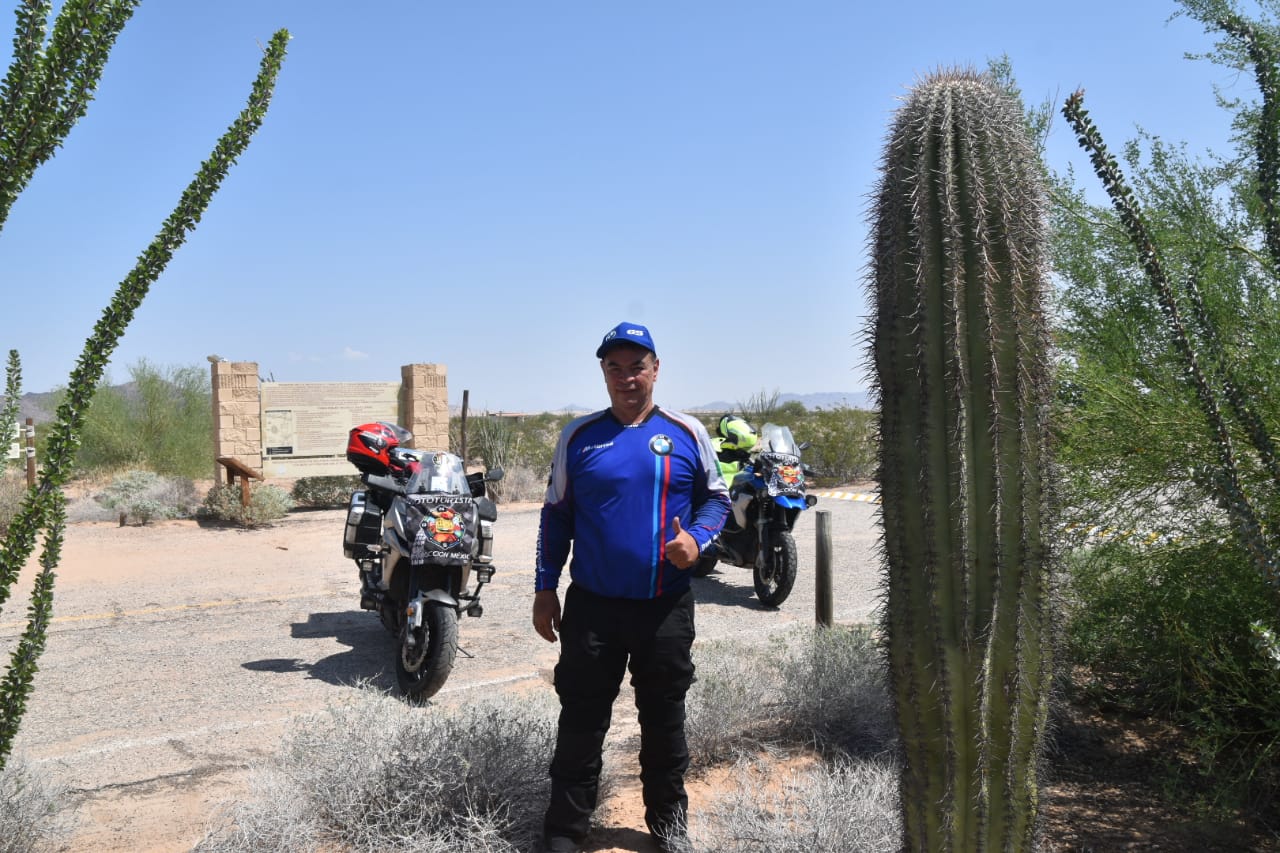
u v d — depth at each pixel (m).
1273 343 3.90
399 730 4.02
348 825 3.58
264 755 4.71
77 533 12.63
